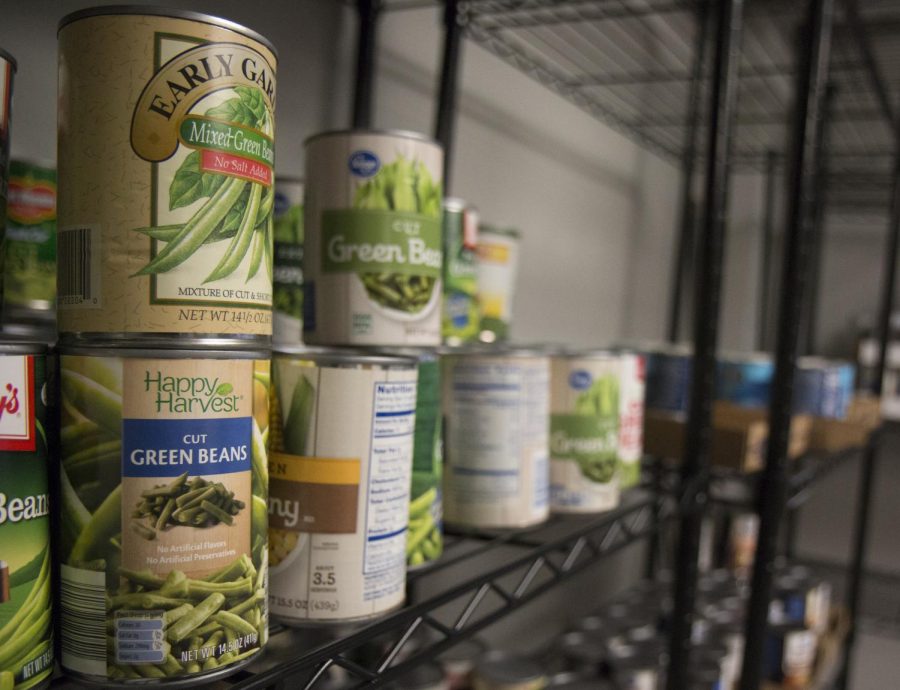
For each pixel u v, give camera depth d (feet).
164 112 1.25
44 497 1.23
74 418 1.26
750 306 8.30
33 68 2.04
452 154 3.53
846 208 7.87
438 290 2.01
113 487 1.24
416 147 1.91
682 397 3.65
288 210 2.09
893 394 6.89
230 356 1.31
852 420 4.66
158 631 1.25
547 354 2.35
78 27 1.26
